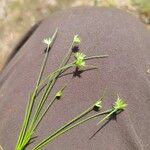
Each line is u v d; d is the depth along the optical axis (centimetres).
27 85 18
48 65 18
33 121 16
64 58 17
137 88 17
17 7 36
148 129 17
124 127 16
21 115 17
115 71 17
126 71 17
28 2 36
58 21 19
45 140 16
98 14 19
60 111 16
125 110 17
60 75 17
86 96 17
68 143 16
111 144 16
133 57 18
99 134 16
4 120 17
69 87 17
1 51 34
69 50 18
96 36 18
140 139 16
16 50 23
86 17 19
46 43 18
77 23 19
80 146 16
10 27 35
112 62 17
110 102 17
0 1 36
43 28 20
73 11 20
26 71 18
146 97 17
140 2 37
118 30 19
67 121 16
